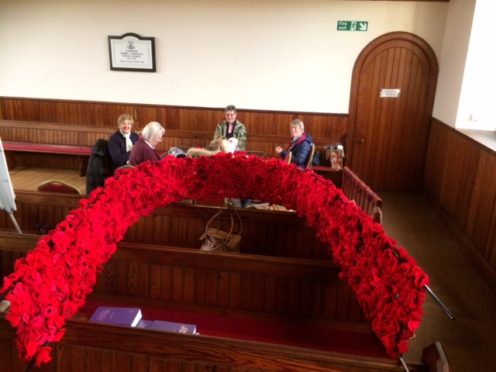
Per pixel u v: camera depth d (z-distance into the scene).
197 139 6.28
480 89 4.88
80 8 6.01
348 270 2.11
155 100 6.26
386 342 1.66
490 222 3.79
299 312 2.60
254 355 1.55
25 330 1.54
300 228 3.23
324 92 5.98
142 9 5.93
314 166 5.70
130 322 2.09
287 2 5.70
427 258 4.21
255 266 2.57
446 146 5.23
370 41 5.75
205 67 6.07
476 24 4.72
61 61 6.26
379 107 5.97
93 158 4.13
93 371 1.69
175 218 3.33
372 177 6.21
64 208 3.38
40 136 6.53
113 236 2.53
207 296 2.66
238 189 3.21
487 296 3.57
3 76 6.41
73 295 1.89
